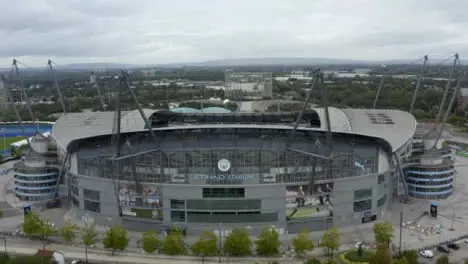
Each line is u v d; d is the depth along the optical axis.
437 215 185.25
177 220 168.00
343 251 149.50
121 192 171.62
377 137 190.00
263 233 149.50
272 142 192.12
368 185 175.00
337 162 171.12
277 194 166.00
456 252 149.25
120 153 176.25
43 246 155.62
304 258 146.00
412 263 135.38
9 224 178.75
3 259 137.62
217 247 155.62
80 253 151.12
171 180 167.25
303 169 167.25
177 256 149.25
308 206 168.50
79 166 180.25
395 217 182.75
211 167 165.25
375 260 134.12
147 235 149.00
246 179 165.12
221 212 165.75
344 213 172.38
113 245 148.88
